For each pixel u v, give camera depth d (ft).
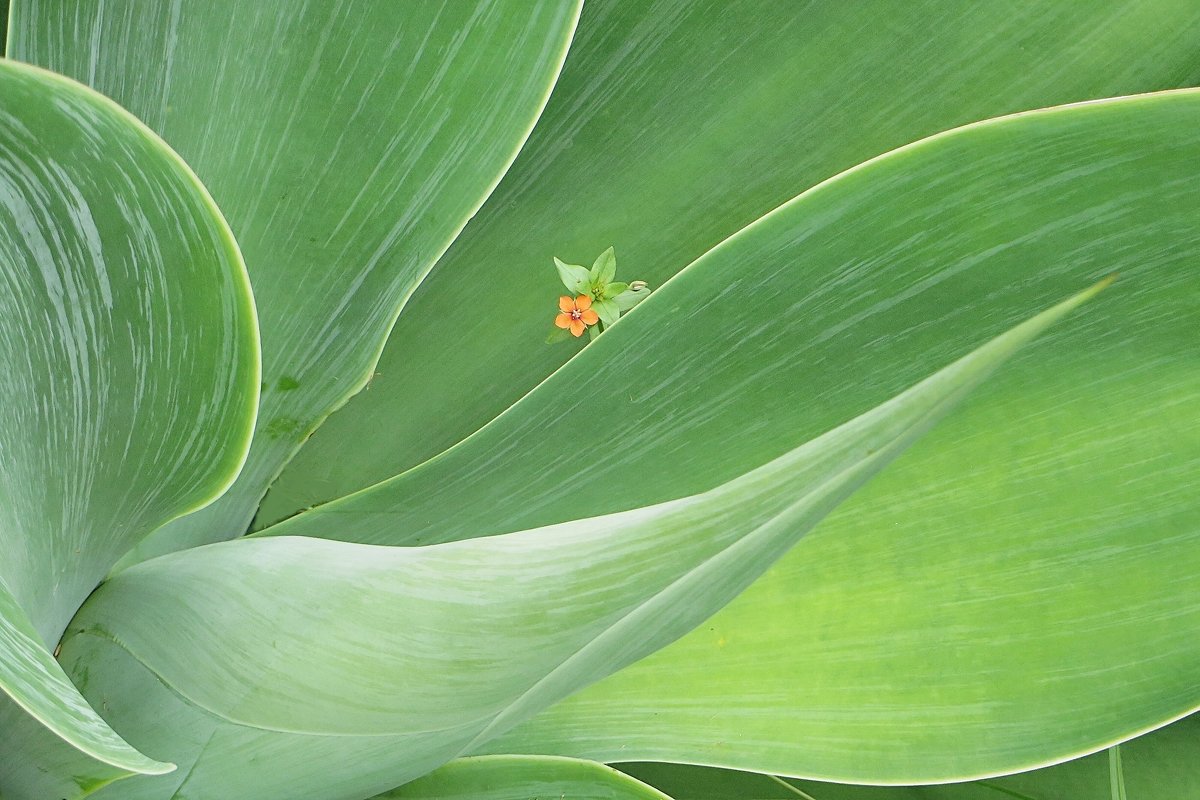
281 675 1.96
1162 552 2.16
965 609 2.20
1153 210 2.11
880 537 2.22
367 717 1.95
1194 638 2.15
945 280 2.16
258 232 2.21
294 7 2.13
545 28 2.13
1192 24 2.30
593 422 2.24
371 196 2.21
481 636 1.90
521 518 2.26
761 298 2.18
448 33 2.14
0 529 1.95
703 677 2.24
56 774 2.01
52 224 1.79
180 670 2.01
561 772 2.16
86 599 2.11
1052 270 2.14
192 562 2.04
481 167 2.19
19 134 1.60
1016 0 2.32
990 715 2.18
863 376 2.20
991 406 2.18
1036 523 2.19
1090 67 2.31
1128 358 2.15
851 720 2.21
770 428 2.22
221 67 2.14
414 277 2.24
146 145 1.58
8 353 1.91
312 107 2.17
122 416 1.98
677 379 2.22
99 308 1.90
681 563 1.70
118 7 2.07
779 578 2.24
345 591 1.93
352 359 2.28
